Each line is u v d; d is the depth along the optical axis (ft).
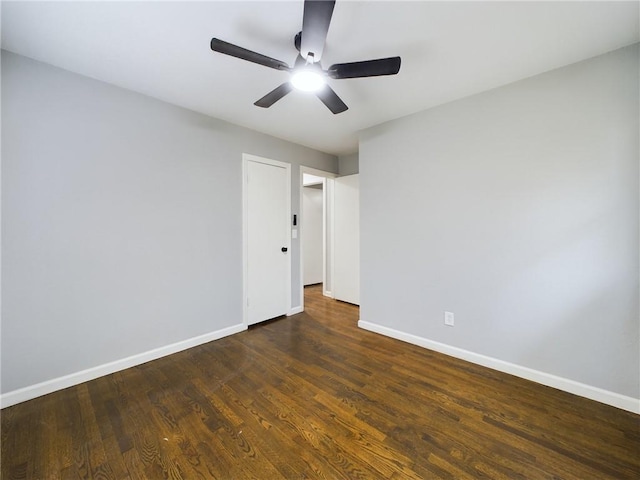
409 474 4.31
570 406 5.90
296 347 8.91
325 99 6.31
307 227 19.02
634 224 5.67
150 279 7.95
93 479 4.24
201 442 4.95
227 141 9.71
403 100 8.08
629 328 5.75
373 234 10.17
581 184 6.21
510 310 7.21
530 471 4.35
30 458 4.60
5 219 5.85
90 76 6.84
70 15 4.89
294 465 4.49
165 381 6.91
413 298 9.12
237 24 5.17
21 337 6.07
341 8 4.74
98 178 7.01
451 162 8.16
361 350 8.68
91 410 5.80
